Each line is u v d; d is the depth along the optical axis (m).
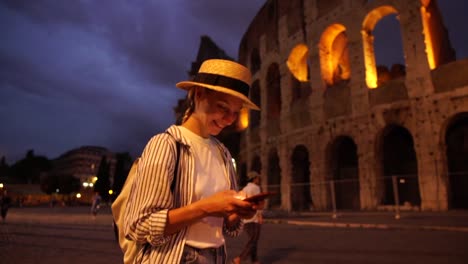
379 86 24.48
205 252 2.00
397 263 7.68
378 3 25.20
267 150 34.38
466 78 20.47
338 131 26.75
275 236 13.13
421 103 22.09
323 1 29.83
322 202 26.95
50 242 12.05
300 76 33.53
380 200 23.41
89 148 135.00
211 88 2.10
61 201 71.31
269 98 36.28
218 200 1.74
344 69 32.47
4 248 10.69
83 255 9.42
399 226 14.38
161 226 1.68
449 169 24.66
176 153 1.99
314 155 28.39
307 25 30.97
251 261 7.90
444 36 27.22
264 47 37.56
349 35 27.00
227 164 2.44
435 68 21.94
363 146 24.75
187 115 2.33
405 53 23.33
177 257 1.81
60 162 143.88
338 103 27.11
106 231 15.81
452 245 9.81
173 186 1.94
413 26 23.17
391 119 23.44
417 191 25.81
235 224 2.55
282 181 31.28
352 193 27.64
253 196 1.71
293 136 30.89
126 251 2.05
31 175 124.12
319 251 9.46
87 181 124.19
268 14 37.91
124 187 2.16
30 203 75.69
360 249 9.60
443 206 20.06
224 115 2.25
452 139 24.88
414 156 26.66
